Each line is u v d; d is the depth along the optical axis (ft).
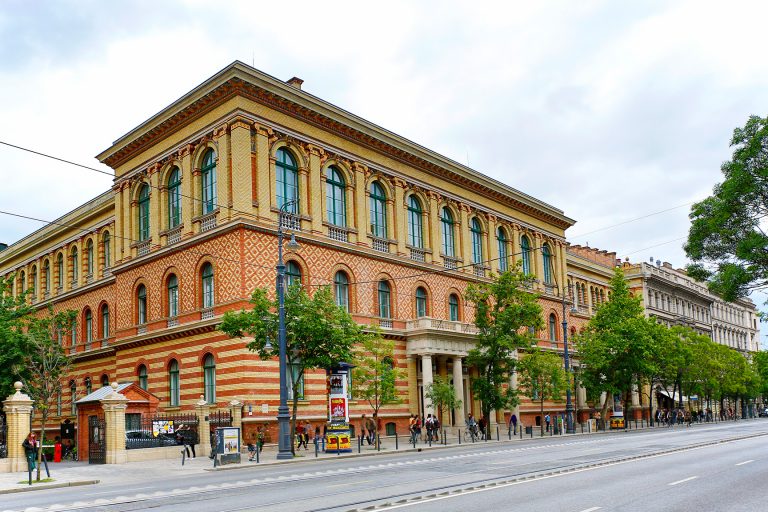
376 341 134.72
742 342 433.07
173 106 145.18
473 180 189.26
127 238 159.63
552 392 166.50
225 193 133.28
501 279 160.56
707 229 96.99
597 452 98.73
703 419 282.56
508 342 154.30
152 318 149.48
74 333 189.47
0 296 164.86
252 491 63.46
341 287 148.56
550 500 51.13
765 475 65.82
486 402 156.15
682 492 54.80
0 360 143.54
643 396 284.41
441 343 160.25
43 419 130.72
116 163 164.86
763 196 91.71
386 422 151.23
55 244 205.67
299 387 134.72
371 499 54.03
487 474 71.56
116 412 108.88
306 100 143.33
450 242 183.93
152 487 72.43
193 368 136.67
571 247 289.53
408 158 169.68
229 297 130.21
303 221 141.28
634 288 305.53
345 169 153.07
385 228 163.32
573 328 238.27
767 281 94.02
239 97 133.08
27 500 65.77
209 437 119.34
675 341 234.99
